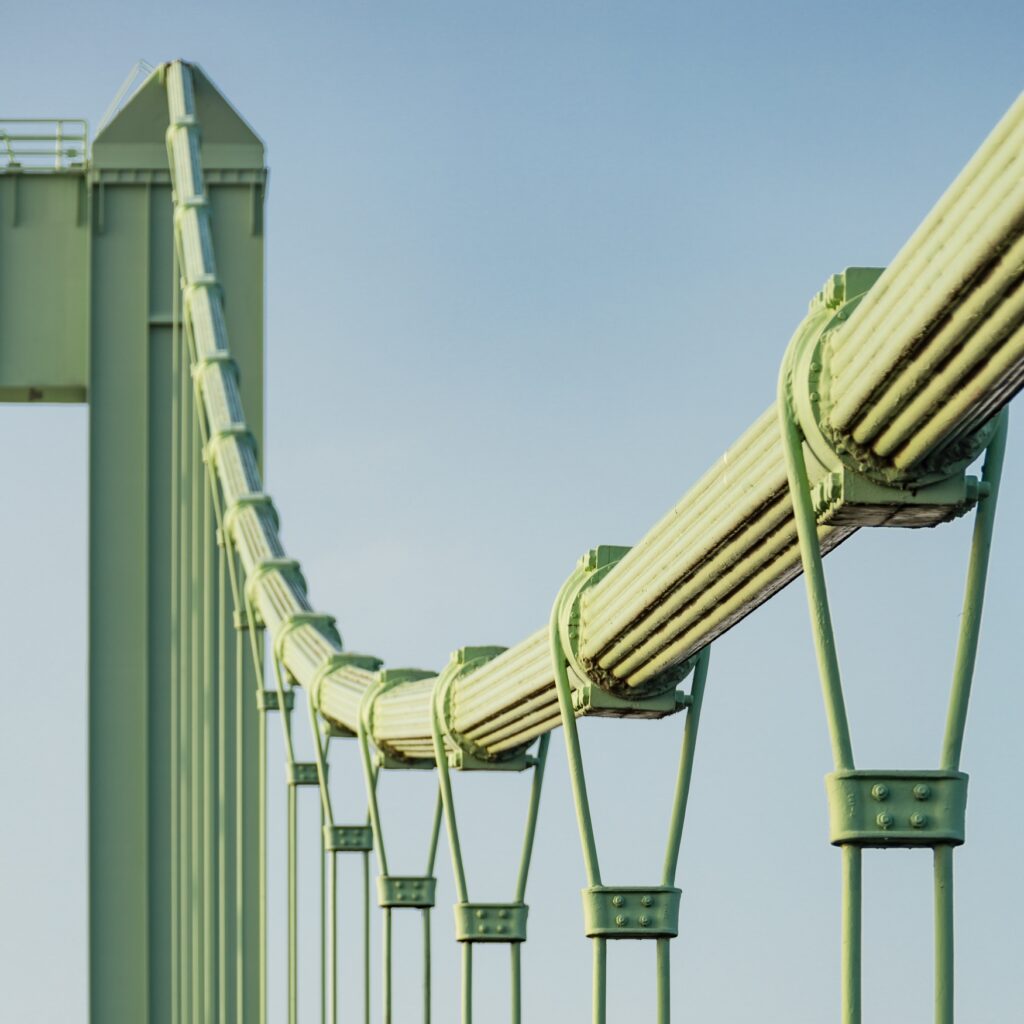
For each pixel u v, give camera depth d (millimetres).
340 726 58031
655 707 33000
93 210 102375
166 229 102562
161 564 97438
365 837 58250
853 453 23484
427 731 44781
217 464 81625
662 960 31703
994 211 19891
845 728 22516
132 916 91938
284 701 67875
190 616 95062
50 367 102188
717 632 30047
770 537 26234
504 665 38344
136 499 98812
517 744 41125
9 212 103312
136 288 101812
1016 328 20797
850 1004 21688
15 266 103062
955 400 22062
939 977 21672
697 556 27828
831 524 24391
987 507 23531
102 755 94188
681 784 32594
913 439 22906
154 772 93938
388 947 48938
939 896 21922
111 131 103125
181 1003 85938
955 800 22031
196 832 85375
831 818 22109
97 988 90938
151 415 100000
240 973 78125
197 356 88812
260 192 102500
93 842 92938
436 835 49250
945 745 22375
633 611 30547
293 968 65562
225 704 90625
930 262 21047
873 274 23844
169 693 95188
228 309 101188
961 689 22641
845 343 23062
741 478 25828
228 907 89188
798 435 23906
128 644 96062
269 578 71188
